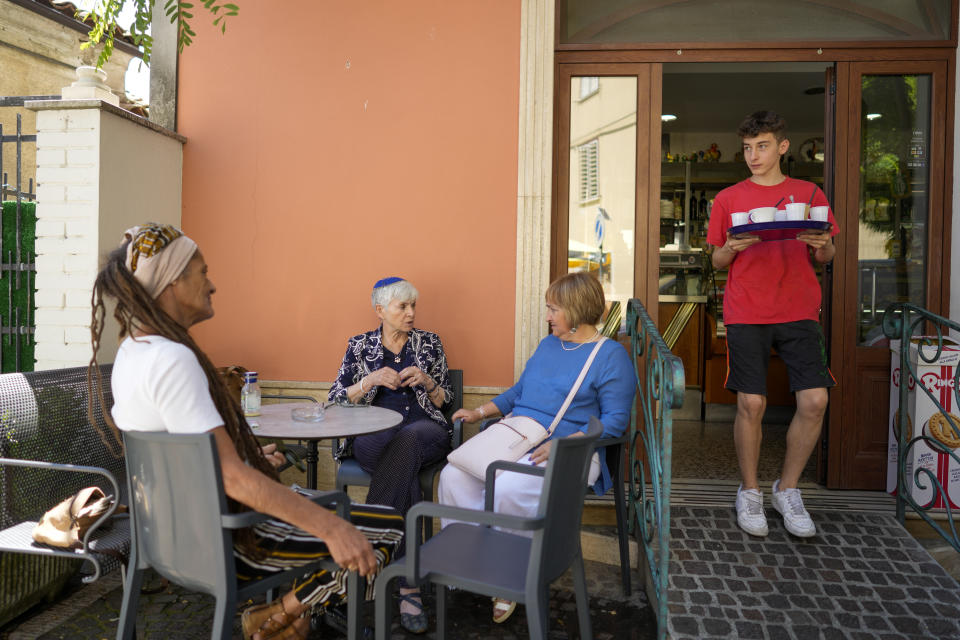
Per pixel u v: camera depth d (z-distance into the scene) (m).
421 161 3.81
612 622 2.79
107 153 3.42
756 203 3.00
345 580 2.12
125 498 2.77
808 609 2.48
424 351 3.44
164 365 1.74
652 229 3.82
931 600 2.54
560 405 2.91
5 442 2.53
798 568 2.73
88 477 2.90
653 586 2.74
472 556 2.09
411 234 3.83
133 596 1.91
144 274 1.82
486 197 3.77
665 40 3.80
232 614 1.72
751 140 3.00
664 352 2.43
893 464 3.61
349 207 3.87
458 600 2.99
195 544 1.75
